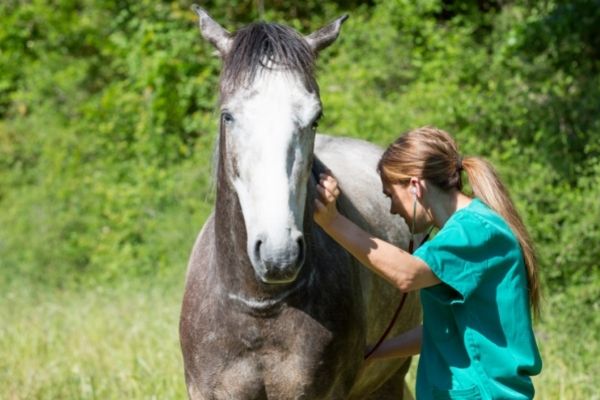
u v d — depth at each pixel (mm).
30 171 14039
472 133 10219
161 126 13055
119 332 8688
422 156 3869
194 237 11500
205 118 12648
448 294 3818
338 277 4168
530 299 3934
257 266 3529
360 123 10641
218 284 4070
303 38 3859
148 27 13539
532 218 8812
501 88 10477
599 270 8617
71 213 12805
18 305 10781
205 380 4148
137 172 12930
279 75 3664
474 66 11227
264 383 4098
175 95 13141
